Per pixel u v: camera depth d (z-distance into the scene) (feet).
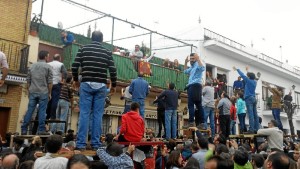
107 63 18.65
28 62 39.68
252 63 75.51
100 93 18.04
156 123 56.29
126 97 33.32
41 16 42.55
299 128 91.30
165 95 29.32
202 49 63.57
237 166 17.03
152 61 57.26
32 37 41.39
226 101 34.30
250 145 32.58
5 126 38.27
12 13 40.09
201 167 17.63
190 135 31.42
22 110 39.19
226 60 69.05
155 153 26.25
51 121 23.57
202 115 28.50
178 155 18.04
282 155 10.86
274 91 39.40
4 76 21.88
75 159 9.91
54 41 45.50
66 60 42.52
